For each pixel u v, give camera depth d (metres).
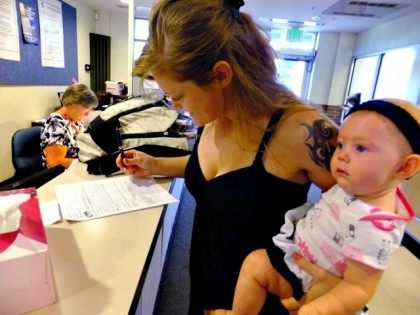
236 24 0.56
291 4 3.79
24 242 0.48
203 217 0.76
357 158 0.51
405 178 0.51
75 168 1.18
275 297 0.64
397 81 4.47
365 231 0.51
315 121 0.59
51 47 3.46
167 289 1.77
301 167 0.60
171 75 0.56
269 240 0.66
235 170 0.64
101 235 0.73
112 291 0.55
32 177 1.02
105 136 1.16
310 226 0.60
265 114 0.62
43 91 3.39
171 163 1.09
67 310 0.50
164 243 1.54
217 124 0.72
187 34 0.53
